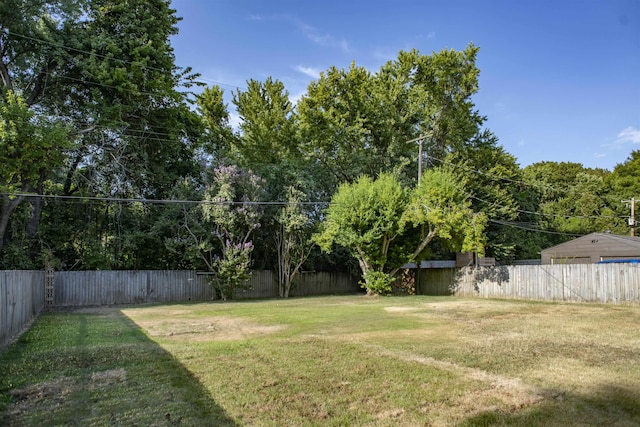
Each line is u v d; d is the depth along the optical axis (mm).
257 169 25109
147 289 21484
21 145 15352
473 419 4293
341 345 7984
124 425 4164
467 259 32188
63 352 7547
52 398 4996
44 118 15977
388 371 6059
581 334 9141
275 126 30344
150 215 22984
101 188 21750
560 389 5203
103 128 19594
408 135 30391
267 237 24984
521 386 5312
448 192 19641
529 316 12477
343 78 28578
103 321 12648
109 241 21875
